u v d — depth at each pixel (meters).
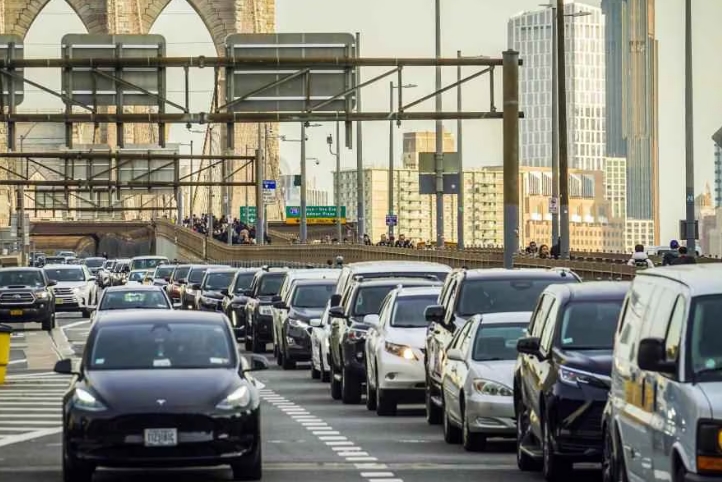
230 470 49.97
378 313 81.06
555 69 162.25
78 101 123.88
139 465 44.94
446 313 67.25
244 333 133.00
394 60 120.19
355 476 48.22
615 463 38.34
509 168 116.81
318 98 123.62
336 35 124.50
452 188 189.12
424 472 49.22
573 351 46.91
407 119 120.50
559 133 151.00
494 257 150.38
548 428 45.62
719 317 33.00
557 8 143.38
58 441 60.31
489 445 57.81
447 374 58.75
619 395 38.06
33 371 102.94
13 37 124.94
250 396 46.38
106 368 47.75
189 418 44.94
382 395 70.75
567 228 143.88
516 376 51.09
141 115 122.94
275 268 130.88
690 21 134.25
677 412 32.06
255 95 124.06
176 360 48.16
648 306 36.50
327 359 90.88
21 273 149.88
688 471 31.03
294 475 48.47
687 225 133.88
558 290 49.50
